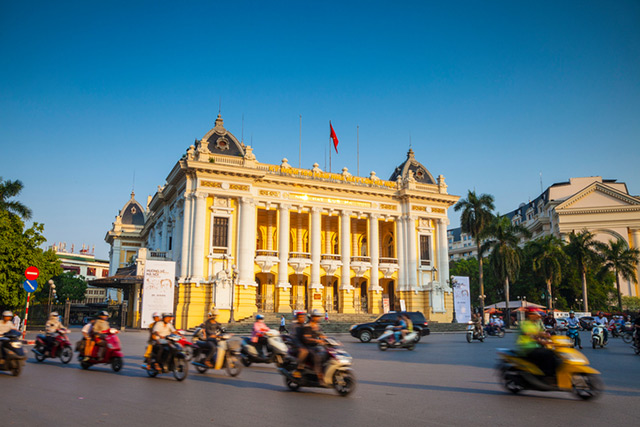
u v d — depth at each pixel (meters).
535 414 10.34
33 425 8.80
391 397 12.38
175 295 50.62
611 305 81.75
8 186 49.97
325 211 59.03
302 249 61.66
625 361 22.50
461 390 13.65
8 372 16.11
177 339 15.37
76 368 17.77
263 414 10.06
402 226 62.62
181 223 54.09
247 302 51.47
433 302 60.38
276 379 15.87
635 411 10.76
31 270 27.08
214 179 52.16
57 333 19.73
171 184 56.97
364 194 60.94
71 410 10.12
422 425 9.21
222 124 56.25
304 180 56.91
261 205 55.72
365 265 59.84
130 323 55.28
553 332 32.59
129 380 14.84
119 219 90.50
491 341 38.25
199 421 9.31
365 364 20.98
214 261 51.03
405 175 64.75
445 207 64.62
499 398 12.32
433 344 34.81
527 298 81.75
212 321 17.47
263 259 54.50
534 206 114.25
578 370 12.09
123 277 51.84
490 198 62.12
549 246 69.69
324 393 13.04
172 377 15.88
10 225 45.78
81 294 96.25
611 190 91.75
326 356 12.79
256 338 20.03
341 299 58.44
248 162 54.34
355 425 9.16
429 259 62.72
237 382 15.01
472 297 100.88
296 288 58.97
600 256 73.50
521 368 12.78
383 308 58.31
